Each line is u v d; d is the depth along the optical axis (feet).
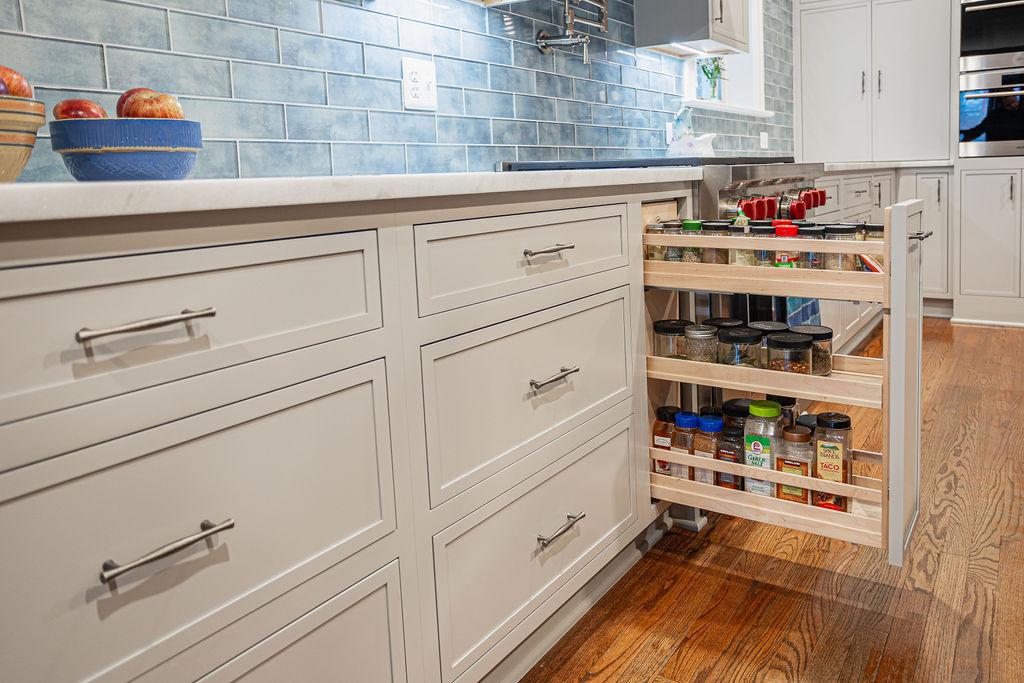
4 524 2.55
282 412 3.44
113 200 2.70
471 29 7.60
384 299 3.90
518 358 4.91
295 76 5.86
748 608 5.97
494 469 4.74
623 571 6.56
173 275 2.98
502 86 8.06
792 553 6.84
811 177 9.86
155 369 2.94
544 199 5.04
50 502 2.66
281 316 3.40
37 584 2.64
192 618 3.12
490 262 4.61
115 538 2.85
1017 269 15.33
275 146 5.74
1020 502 7.45
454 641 4.51
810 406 10.79
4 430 2.53
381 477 3.95
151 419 2.94
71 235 2.66
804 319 10.23
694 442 6.42
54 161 4.49
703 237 5.95
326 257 3.60
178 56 5.09
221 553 3.22
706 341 6.28
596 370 5.78
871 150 17.28
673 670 5.25
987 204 15.48
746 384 5.93
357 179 3.61
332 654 3.76
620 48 10.33
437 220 4.20
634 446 6.35
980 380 11.64
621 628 5.78
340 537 3.75
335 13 6.17
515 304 4.83
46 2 4.43
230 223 3.16
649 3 10.44
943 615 5.71
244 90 5.50
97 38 4.66
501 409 4.79
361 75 6.41
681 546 7.07
